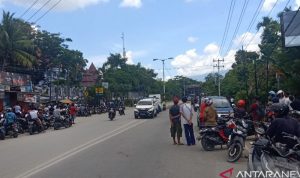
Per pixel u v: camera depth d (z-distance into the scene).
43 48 55.91
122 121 35.25
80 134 24.09
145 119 37.47
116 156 14.34
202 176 10.33
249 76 38.78
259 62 38.12
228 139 13.90
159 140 19.23
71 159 14.06
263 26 39.16
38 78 54.94
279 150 6.36
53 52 56.81
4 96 39.38
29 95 43.28
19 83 42.19
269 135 7.17
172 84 125.81
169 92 121.12
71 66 60.09
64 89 58.25
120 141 19.12
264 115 17.62
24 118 27.91
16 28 47.09
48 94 53.75
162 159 13.34
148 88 104.31
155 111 41.03
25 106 42.47
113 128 27.44
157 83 113.06
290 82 22.22
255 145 6.54
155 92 109.31
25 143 20.77
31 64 47.94
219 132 14.85
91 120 39.41
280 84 25.77
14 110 29.70
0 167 13.12
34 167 12.73
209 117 15.65
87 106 51.59
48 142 20.45
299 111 11.16
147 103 39.97
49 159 14.33
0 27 45.97
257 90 31.59
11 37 46.03
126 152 15.30
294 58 23.08
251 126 14.88
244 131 12.60
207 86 88.69
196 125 27.78
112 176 10.70
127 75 86.94
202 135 15.10
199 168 11.49
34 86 50.81
